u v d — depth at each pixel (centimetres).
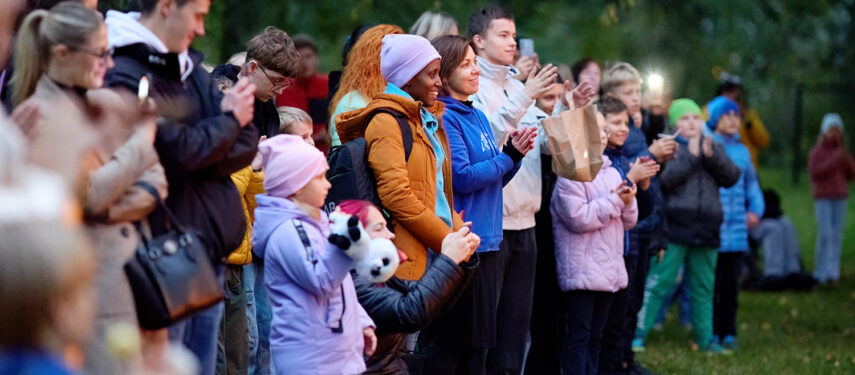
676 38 2053
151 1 356
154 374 212
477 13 624
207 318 385
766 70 2473
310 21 1176
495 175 526
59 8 327
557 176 634
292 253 392
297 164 402
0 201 169
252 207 528
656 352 859
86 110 326
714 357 844
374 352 444
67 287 172
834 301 1184
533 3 1520
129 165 321
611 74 758
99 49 325
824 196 1356
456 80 545
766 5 2311
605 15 1525
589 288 623
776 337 955
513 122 561
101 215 320
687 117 844
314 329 396
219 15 966
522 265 581
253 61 524
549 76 562
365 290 436
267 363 579
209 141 350
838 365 819
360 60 567
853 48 2603
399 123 480
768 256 1279
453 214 508
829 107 2778
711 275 859
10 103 347
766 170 2906
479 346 524
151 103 333
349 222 388
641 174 646
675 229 843
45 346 173
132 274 327
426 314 427
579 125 586
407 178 475
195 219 360
